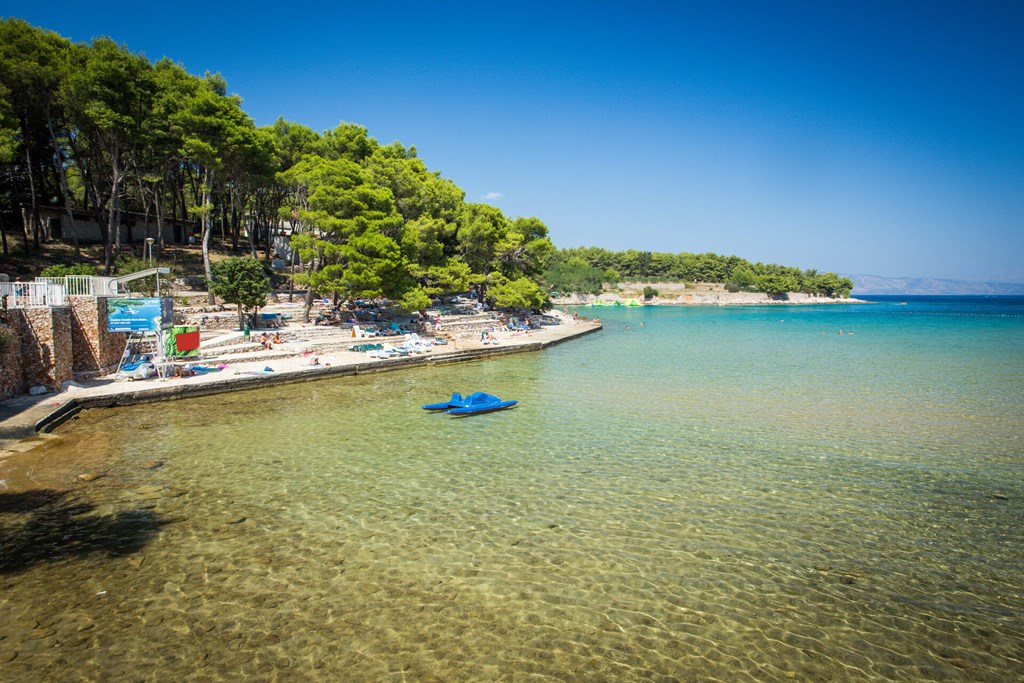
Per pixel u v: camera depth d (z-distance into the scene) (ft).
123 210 170.60
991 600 32.63
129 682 25.11
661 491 49.26
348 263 140.77
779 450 62.08
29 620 29.53
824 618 30.68
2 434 59.62
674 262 650.02
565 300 482.69
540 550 37.96
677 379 110.63
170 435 65.67
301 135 188.14
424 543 38.73
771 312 422.82
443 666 26.37
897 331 239.30
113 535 39.37
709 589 33.40
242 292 123.44
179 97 139.44
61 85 124.26
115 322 89.66
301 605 31.17
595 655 27.30
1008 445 64.18
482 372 118.52
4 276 86.33
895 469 55.62
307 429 69.62
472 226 198.29
